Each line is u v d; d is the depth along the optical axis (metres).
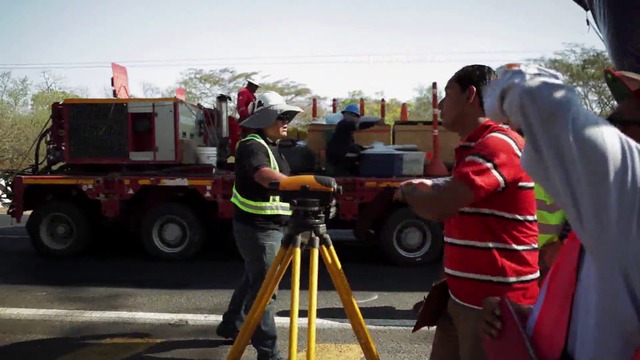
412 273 7.33
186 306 5.87
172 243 8.18
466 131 2.50
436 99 7.87
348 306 3.06
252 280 4.03
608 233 1.35
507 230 2.31
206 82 30.39
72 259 8.38
